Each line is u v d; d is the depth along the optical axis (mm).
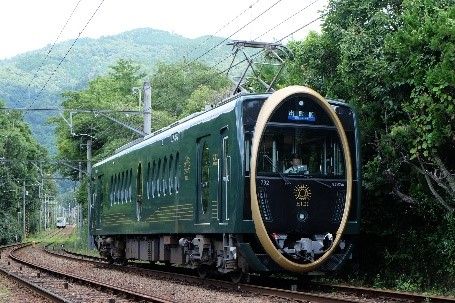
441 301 12258
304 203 14945
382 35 17188
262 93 15234
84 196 56094
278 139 14961
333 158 15305
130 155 24078
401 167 16969
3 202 69625
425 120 14906
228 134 15297
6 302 14156
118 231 25500
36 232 99812
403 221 17781
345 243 15562
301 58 20766
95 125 59625
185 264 18922
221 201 15734
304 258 14883
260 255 14992
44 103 174250
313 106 15242
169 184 19453
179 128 18828
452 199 15922
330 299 12297
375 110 17188
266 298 13461
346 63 17203
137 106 62250
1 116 74875
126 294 14594
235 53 21469
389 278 17516
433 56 14977
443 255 16062
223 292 15016
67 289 16453
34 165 78062
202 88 62000
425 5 15766
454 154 15867
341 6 19469
